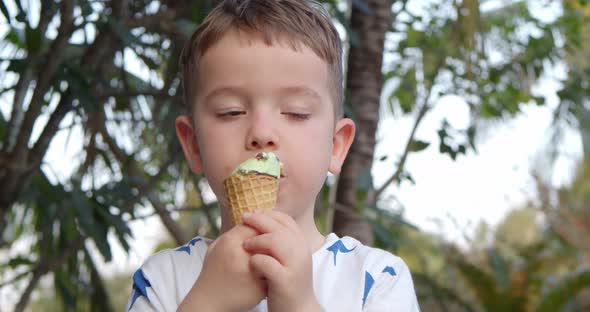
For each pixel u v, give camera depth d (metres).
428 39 4.66
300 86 1.45
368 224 3.51
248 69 1.44
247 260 1.27
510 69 4.82
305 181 1.44
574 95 4.63
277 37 1.46
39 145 3.26
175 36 3.41
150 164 4.80
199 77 1.51
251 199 1.33
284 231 1.27
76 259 4.24
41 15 2.98
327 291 1.50
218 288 1.27
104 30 3.03
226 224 1.52
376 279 1.53
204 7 3.11
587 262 11.00
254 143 1.41
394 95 5.61
